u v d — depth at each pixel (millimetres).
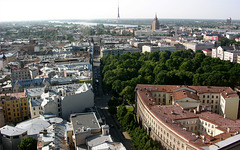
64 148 184500
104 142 195875
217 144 167625
